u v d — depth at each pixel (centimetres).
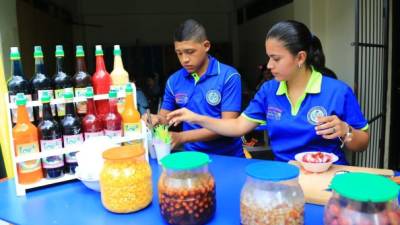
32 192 118
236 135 154
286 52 126
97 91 132
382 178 76
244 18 739
